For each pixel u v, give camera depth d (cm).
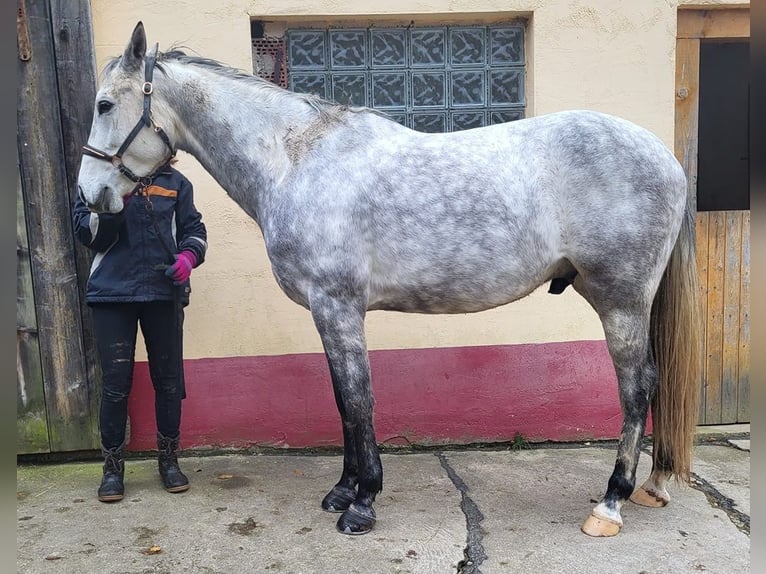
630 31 284
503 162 203
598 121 204
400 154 206
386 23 290
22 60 264
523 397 298
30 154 270
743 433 307
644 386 209
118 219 228
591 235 199
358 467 216
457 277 206
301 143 212
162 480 257
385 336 292
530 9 281
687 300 212
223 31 276
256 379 291
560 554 198
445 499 240
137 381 288
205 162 226
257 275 287
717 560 193
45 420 285
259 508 235
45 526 222
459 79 295
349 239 203
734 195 442
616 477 213
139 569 192
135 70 211
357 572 189
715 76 426
